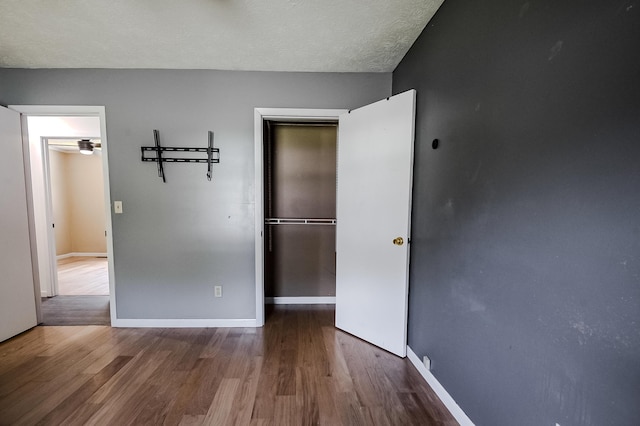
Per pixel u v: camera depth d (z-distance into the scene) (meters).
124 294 2.49
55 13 1.64
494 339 1.19
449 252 1.54
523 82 1.02
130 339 2.29
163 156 2.42
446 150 1.56
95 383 1.73
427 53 1.78
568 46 0.84
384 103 2.07
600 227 0.76
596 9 0.76
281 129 3.09
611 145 0.73
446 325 1.57
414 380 1.79
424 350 1.82
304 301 3.18
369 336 2.25
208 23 1.75
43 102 2.36
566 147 0.86
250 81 2.41
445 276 1.58
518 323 1.06
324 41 1.96
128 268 2.47
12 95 2.34
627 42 0.69
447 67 1.55
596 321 0.78
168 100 2.39
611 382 0.74
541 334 0.96
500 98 1.14
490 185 1.21
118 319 2.50
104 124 2.38
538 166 0.96
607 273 0.75
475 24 1.30
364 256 2.27
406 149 1.95
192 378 1.78
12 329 2.30
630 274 0.70
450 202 1.53
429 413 1.51
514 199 1.07
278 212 3.13
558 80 0.88
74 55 2.15
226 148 2.44
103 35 1.88
